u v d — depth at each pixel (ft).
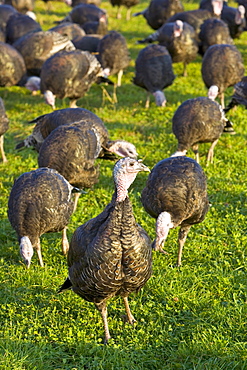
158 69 64.75
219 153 52.85
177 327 29.50
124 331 29.30
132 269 25.02
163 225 32.19
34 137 46.24
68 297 31.96
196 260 36.29
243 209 42.55
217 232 39.47
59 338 28.66
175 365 26.58
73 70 59.06
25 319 29.94
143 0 143.74
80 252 25.71
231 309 30.71
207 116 45.68
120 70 74.08
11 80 66.33
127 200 24.32
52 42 70.85
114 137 57.26
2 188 46.44
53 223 34.12
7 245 38.50
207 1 93.97
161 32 76.18
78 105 68.03
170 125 60.85
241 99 54.70
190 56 76.18
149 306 31.35
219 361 26.55
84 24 90.84
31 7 107.24
